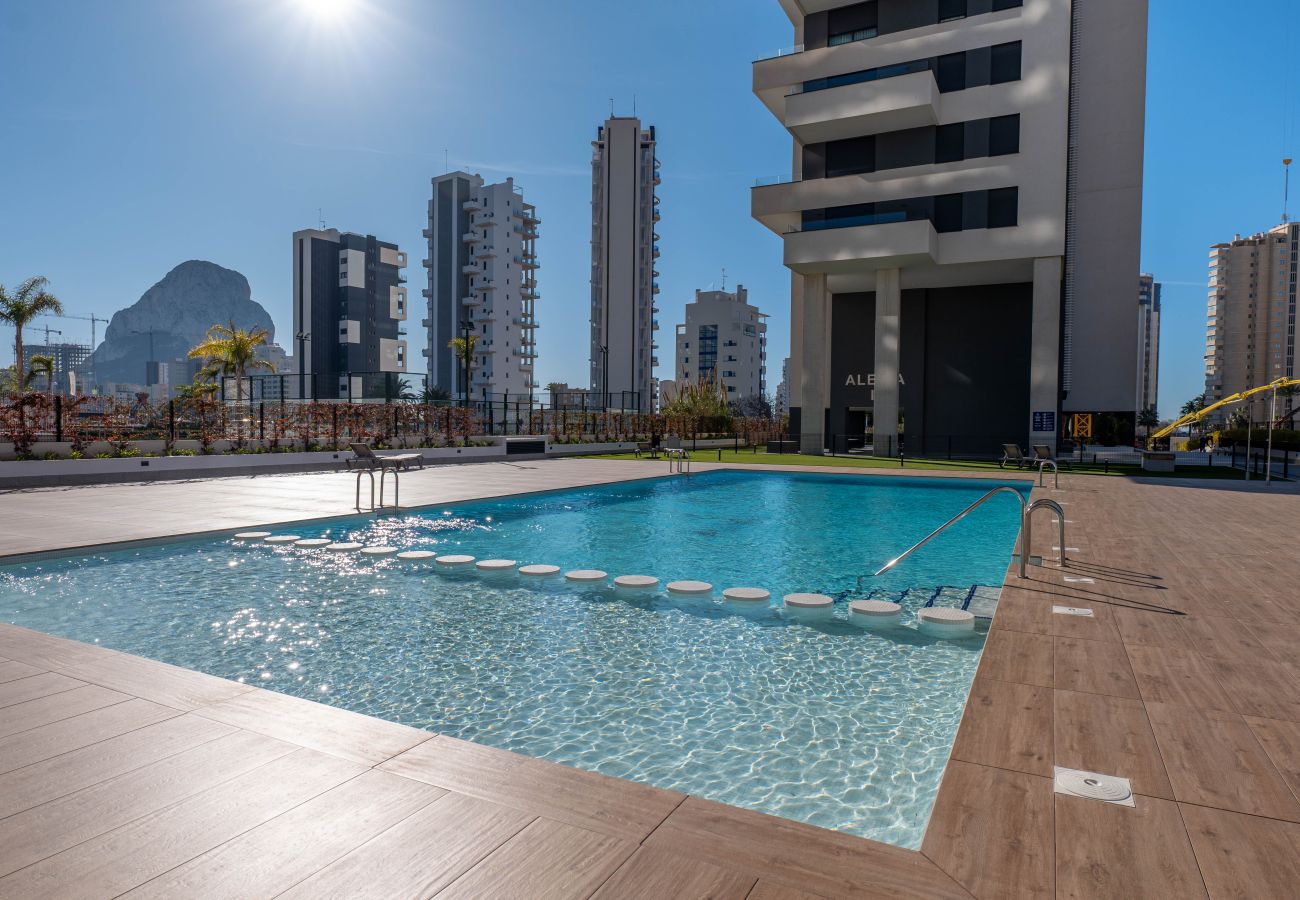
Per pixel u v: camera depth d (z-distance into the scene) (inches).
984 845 87.7
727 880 80.0
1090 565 276.7
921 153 1135.6
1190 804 98.0
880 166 1165.1
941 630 223.3
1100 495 557.9
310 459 850.1
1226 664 158.7
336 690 176.7
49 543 316.8
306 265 4308.6
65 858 84.3
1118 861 84.4
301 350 3154.5
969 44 1093.1
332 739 117.3
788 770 136.5
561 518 463.8
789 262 1137.4
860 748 145.6
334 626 226.5
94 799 97.8
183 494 524.1
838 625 229.6
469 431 1116.5
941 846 87.5
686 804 97.3
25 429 690.2
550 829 90.7
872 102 1088.8
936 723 157.1
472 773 106.0
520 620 233.9
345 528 404.2
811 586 284.7
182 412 818.2
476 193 4067.4
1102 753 114.0
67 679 144.3
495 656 200.8
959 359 1274.6
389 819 93.0
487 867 82.5
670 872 81.4
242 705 131.5
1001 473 775.7
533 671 189.8
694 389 1788.9
